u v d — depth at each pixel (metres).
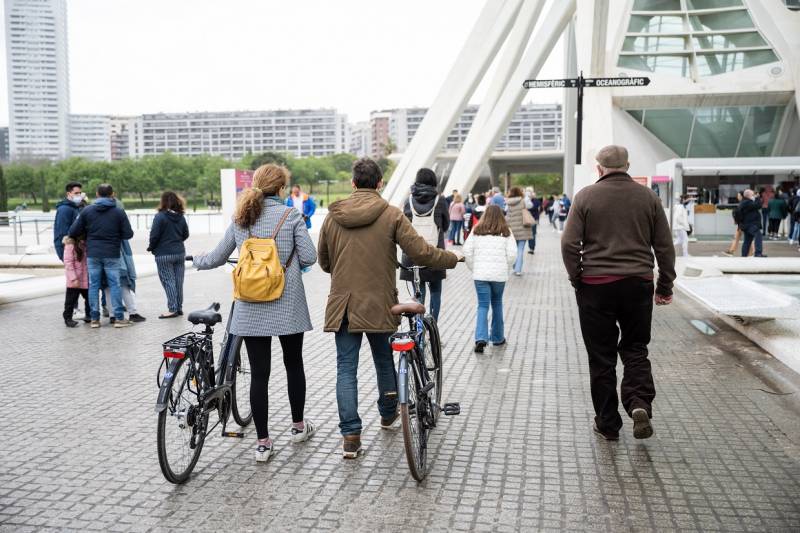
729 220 26.03
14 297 12.64
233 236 4.86
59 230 10.17
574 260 5.05
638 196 4.96
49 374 7.32
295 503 4.12
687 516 3.90
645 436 4.87
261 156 142.12
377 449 5.00
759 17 33.28
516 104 35.84
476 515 3.94
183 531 3.78
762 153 34.03
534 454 4.87
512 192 16.03
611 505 4.05
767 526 3.78
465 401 6.18
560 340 8.80
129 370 7.49
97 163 123.69
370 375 7.04
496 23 34.03
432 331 5.56
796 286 10.66
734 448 4.95
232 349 5.12
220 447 5.09
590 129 28.22
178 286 10.96
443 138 34.62
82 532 3.77
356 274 4.70
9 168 117.19
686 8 34.19
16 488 4.38
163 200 10.77
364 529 3.78
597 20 26.64
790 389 6.43
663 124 34.12
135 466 4.74
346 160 176.38
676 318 10.11
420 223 8.16
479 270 8.12
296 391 5.08
